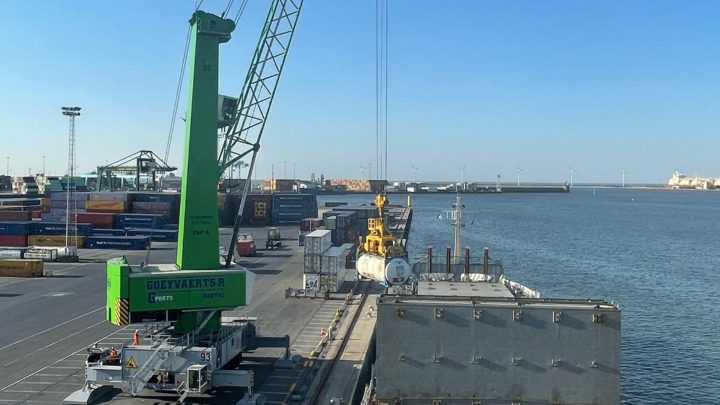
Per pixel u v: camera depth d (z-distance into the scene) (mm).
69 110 116312
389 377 24406
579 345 23891
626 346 60344
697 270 111875
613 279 100688
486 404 24234
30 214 134000
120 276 33969
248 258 98562
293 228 153500
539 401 24016
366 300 63375
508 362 24141
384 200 64125
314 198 171500
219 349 35438
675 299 83875
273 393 35469
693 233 190875
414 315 24406
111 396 34656
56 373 38969
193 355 33375
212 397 34844
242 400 32844
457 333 24312
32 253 94500
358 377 38344
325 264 66688
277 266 89375
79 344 46188
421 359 24359
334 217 111688
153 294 34625
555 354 23984
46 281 76188
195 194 37031
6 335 48906
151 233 120562
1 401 33812
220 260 40438
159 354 32969
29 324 52781
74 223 112062
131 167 194250
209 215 37375
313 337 48312
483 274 43875
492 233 188125
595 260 125250
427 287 36125
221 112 40594
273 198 160125
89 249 109562
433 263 48031
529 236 178625
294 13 45125
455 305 24484
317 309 58875
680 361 55531
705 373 52281
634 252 140000
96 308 59625
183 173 37781
